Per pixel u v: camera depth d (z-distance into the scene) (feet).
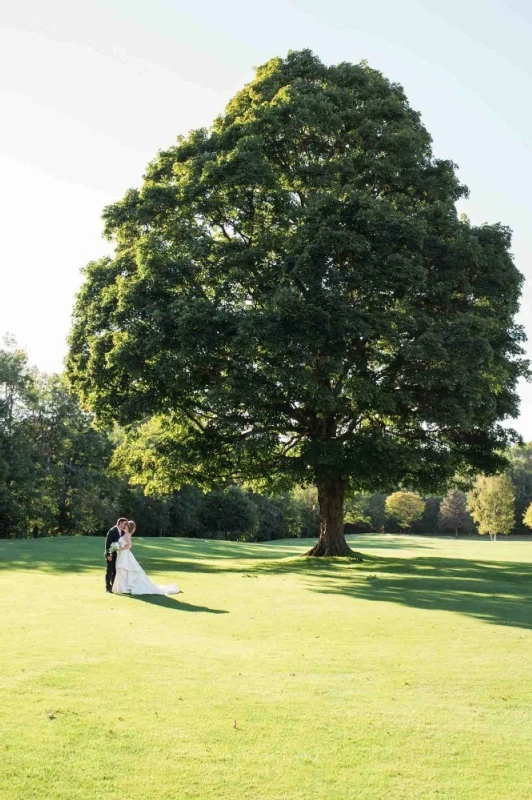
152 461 94.84
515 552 133.18
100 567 72.74
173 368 72.54
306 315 68.33
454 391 75.61
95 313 86.07
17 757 17.85
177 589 53.72
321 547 93.56
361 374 76.48
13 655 28.91
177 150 92.07
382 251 73.67
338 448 76.89
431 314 81.92
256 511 269.23
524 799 16.22
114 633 34.47
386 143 83.56
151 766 17.61
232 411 80.53
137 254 82.38
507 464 90.53
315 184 81.71
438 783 17.06
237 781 16.89
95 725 20.33
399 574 71.87
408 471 86.74
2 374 185.78
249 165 76.64
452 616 42.52
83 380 86.89
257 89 93.61
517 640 34.78
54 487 196.54
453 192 90.89
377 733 20.45
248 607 45.96
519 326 90.12
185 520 246.06
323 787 16.70
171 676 26.04
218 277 80.38
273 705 22.80
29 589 52.65
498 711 22.90
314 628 37.91
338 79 91.04
